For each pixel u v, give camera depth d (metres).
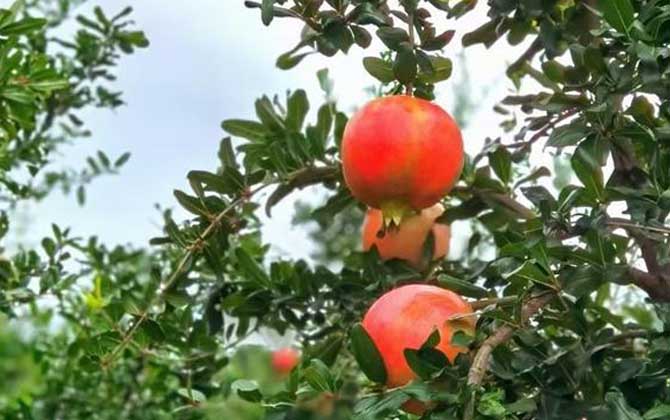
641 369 0.84
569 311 0.85
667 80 0.81
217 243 1.06
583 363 0.84
